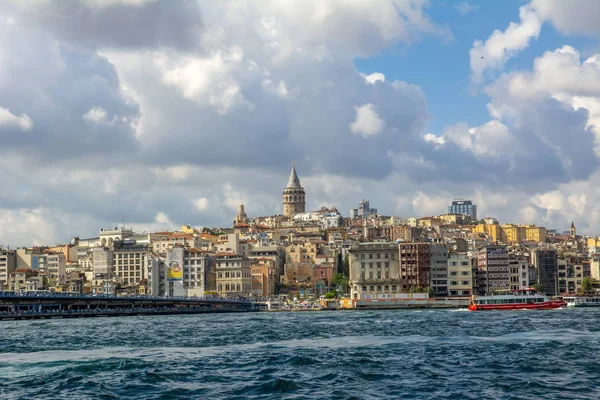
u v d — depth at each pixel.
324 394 89.31
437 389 91.62
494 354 122.06
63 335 183.50
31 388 94.56
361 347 136.12
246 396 88.81
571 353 122.25
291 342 151.50
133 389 93.25
